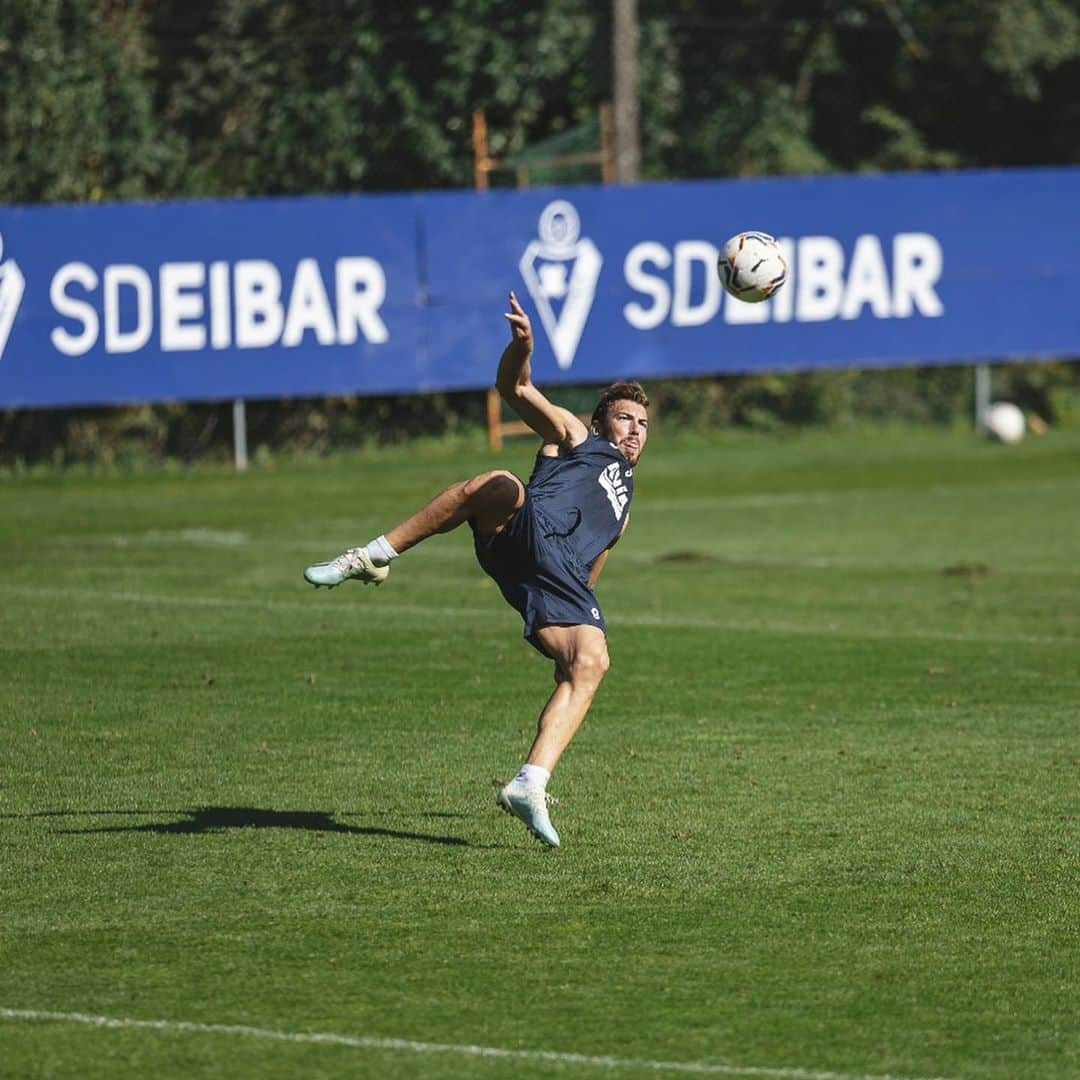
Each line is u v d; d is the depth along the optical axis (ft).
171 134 326.85
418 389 287.28
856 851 91.15
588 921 79.97
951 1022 68.33
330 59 337.52
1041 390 389.19
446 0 343.46
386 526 231.71
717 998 70.64
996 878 86.58
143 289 269.85
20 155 306.14
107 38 317.01
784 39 421.59
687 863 88.84
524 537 88.17
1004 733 119.14
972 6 426.92
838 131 449.89
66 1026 67.46
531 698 128.88
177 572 192.13
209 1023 67.82
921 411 368.07
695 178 390.01
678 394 347.56
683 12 409.69
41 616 163.12
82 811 97.96
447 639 152.46
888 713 125.29
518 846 91.71
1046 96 460.14
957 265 313.53
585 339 295.07
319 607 169.58
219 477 290.35
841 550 211.61
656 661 143.95
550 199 291.38
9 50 302.04
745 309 302.66
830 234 305.73
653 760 110.93
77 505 255.09
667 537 222.69
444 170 341.00
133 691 130.72
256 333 277.03
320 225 279.28
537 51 340.39
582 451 91.09
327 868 87.61
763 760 111.04
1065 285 319.88
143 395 271.28
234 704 126.31
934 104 456.04
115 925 78.95
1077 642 153.58
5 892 83.46
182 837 92.89
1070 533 226.38
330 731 118.11
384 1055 64.85
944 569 196.85
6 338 263.08
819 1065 64.18
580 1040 66.33
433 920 79.92
